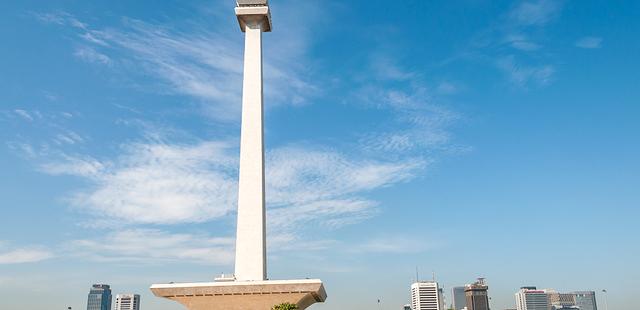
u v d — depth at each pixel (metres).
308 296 109.31
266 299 107.25
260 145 119.75
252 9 128.00
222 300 107.44
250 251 113.19
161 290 106.81
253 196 116.44
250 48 127.56
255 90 124.00
